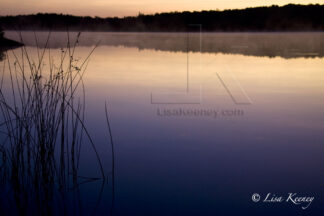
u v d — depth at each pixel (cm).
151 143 268
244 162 234
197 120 325
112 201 192
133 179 214
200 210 182
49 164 206
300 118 329
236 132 292
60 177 213
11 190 204
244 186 204
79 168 227
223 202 189
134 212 182
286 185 205
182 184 208
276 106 374
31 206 189
